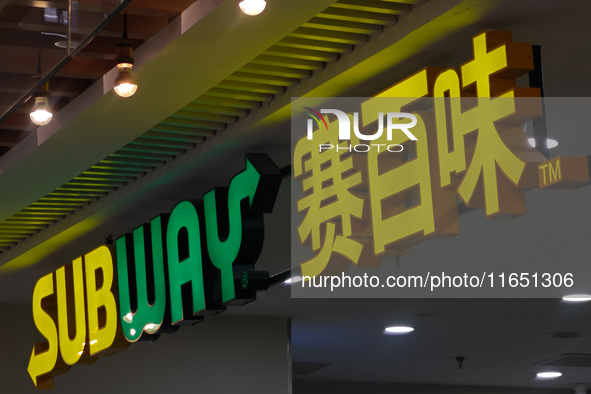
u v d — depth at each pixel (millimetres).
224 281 5195
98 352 6406
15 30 3523
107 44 4191
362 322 8664
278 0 3453
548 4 3539
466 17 3621
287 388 8375
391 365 10883
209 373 8211
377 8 3697
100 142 4758
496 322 8695
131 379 8031
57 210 6078
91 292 6461
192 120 4781
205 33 3715
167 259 5754
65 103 4645
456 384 12312
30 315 8078
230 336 8344
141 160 5305
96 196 5879
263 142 4898
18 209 5664
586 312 8367
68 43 3525
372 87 4258
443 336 9312
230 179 5496
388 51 3891
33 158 4891
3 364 7879
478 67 3631
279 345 8438
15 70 3838
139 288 6004
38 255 6789
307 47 3996
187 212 5547
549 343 9719
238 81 4352
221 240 5297
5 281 7406
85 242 6602
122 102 4297
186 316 5574
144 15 3885
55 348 6914
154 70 4020
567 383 12312
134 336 6051
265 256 6715
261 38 3773
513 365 10969
